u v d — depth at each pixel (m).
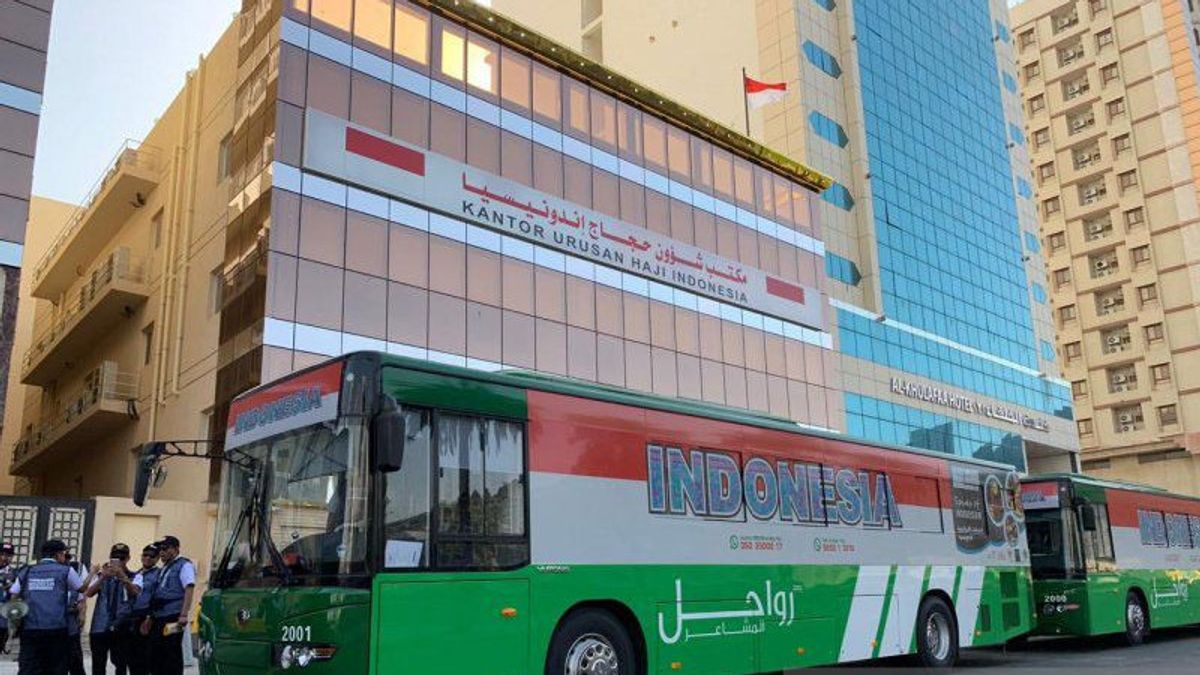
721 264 37.00
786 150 48.41
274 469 8.48
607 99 34.16
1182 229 70.44
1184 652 17.28
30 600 9.39
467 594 8.16
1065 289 77.25
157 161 32.47
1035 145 81.50
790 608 11.54
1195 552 21.83
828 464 12.81
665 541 10.17
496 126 29.94
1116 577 18.41
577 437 9.60
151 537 22.52
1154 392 70.19
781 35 49.88
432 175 27.67
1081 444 73.88
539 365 29.33
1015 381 58.56
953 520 15.02
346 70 26.52
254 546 8.38
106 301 31.33
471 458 8.56
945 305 53.66
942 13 61.34
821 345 41.25
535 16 62.69
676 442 10.68
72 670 10.41
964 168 59.09
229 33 29.08
